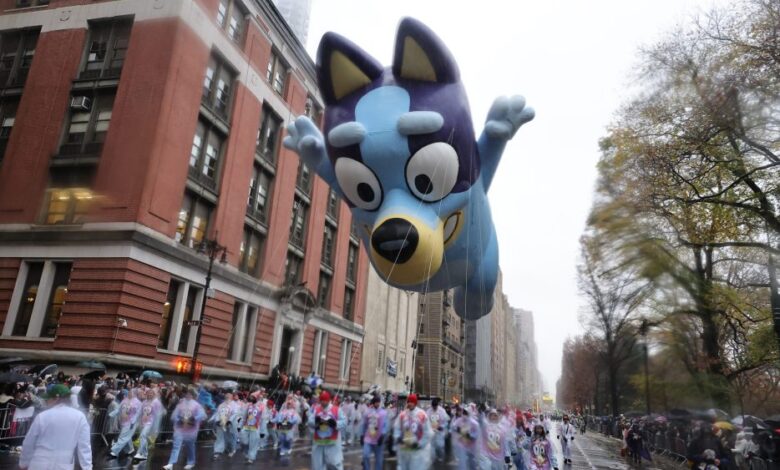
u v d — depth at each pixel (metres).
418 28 6.55
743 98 13.62
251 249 29.48
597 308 38.28
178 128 22.36
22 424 12.16
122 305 19.38
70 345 19.17
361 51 6.88
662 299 17.19
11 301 20.59
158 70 22.00
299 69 34.81
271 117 31.75
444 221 6.75
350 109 6.84
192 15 23.61
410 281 6.32
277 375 27.42
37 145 22.47
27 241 20.98
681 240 16.31
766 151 13.83
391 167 6.41
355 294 44.00
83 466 4.97
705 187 15.95
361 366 42.88
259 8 29.77
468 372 55.88
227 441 14.65
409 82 6.79
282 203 32.22
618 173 16.67
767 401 28.53
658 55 15.45
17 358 18.42
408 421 8.27
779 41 12.98
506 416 11.98
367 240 7.20
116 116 21.75
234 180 26.83
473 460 9.44
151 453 13.38
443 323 49.19
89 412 13.84
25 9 25.22
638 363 36.84
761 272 20.02
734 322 21.22
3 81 24.66
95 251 20.12
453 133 6.43
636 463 19.98
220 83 26.33
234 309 27.28
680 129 15.23
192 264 23.28
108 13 23.66
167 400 16.22
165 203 21.59
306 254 36.09
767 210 14.41
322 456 8.90
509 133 7.04
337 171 6.84
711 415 16.09
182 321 22.78
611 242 17.36
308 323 35.06
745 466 13.43
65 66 23.48
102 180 21.03
